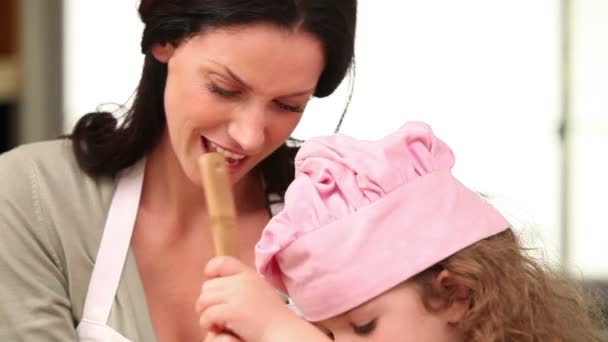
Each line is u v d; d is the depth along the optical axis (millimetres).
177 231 1729
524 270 1386
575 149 3293
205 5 1438
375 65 3252
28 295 1604
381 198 1332
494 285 1315
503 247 1359
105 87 3305
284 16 1403
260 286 1288
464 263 1313
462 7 3256
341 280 1310
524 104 3283
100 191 1687
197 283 1729
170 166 1701
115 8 3275
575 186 3297
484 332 1296
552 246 2090
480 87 3281
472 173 3293
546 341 1354
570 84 3275
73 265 1643
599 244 3281
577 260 3270
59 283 1645
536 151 3299
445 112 3281
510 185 3297
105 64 3297
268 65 1418
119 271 1652
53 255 1639
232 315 1275
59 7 3283
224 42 1423
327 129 2680
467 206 1379
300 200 1347
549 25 3268
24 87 3285
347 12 1511
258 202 1798
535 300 1363
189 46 1478
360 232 1309
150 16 1546
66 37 3293
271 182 1793
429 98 3268
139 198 1705
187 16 1471
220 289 1288
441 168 1403
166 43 1534
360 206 1330
